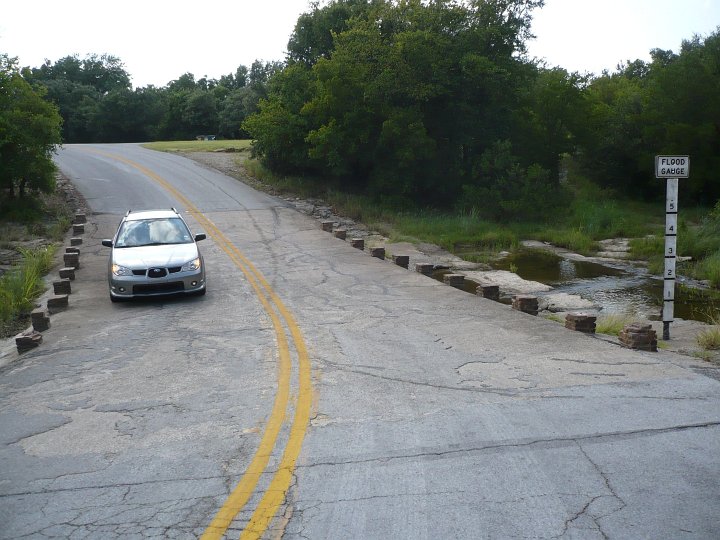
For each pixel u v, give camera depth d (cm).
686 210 3403
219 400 682
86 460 548
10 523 445
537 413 599
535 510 426
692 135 3481
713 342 859
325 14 4125
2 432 629
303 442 556
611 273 1880
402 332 948
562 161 4359
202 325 1040
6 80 2336
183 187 3022
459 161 3155
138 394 719
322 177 3253
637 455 503
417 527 411
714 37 3762
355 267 1564
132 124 8262
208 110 8388
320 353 846
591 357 778
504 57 2991
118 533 421
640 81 5397
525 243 2425
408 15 2950
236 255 1758
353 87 2866
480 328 954
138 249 1280
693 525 402
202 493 473
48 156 2511
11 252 1936
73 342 974
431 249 2192
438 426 578
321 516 430
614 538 390
